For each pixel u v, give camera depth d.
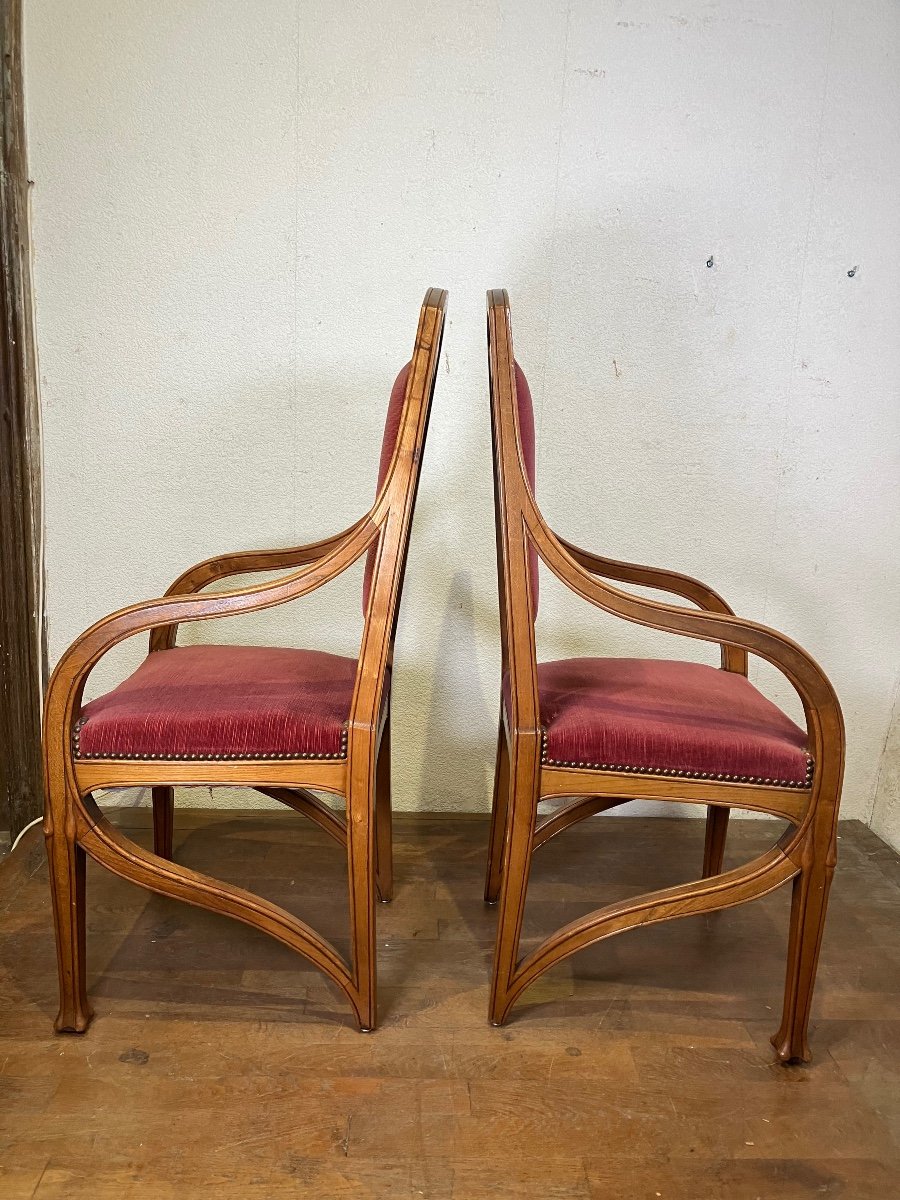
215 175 1.82
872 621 2.10
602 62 1.81
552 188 1.86
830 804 1.31
